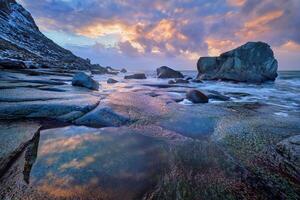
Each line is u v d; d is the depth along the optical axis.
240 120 8.13
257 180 3.78
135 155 4.54
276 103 13.97
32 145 4.61
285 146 5.00
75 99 8.92
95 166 3.92
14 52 44.38
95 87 14.71
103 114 7.26
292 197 3.35
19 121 6.23
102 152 4.55
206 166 4.22
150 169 3.98
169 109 9.40
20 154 4.12
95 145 4.89
